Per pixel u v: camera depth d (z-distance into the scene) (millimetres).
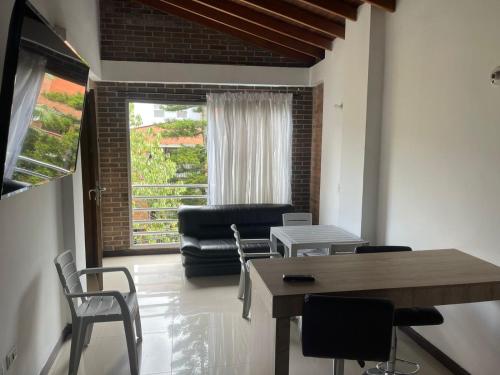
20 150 1715
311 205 5414
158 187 5465
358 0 3385
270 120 5133
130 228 5160
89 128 3322
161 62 4754
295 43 4742
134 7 4746
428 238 2803
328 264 2170
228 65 4883
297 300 1729
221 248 4301
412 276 1963
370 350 1622
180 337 3025
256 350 2209
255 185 5203
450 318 2596
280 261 2225
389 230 3324
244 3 4121
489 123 2240
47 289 2570
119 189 5062
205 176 5586
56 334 2744
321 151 4941
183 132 5473
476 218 2352
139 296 3818
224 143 5051
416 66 2908
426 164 2811
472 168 2373
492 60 2217
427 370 2588
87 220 3387
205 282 4207
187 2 4340
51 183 2686
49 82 1975
